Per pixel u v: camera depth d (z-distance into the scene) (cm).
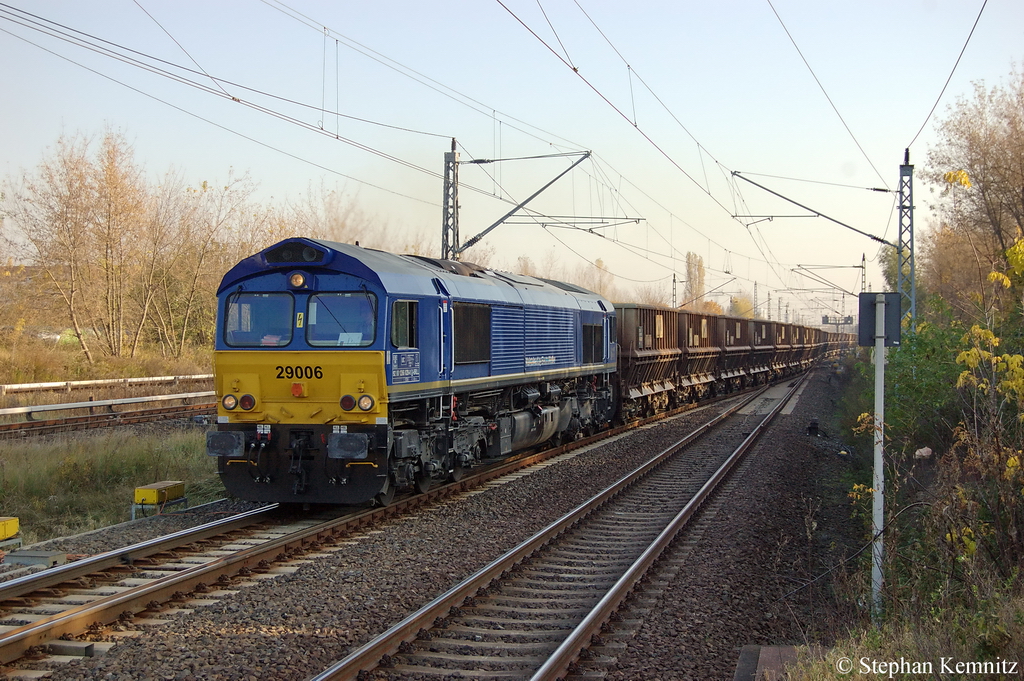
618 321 2508
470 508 1236
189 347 4538
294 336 1134
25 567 876
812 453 2028
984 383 873
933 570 812
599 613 724
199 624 702
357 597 786
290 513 1195
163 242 4128
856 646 625
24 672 598
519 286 1656
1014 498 819
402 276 1184
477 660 641
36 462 1460
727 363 3878
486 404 1504
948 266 2372
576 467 1669
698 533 1101
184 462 1612
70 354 3488
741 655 666
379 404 1105
